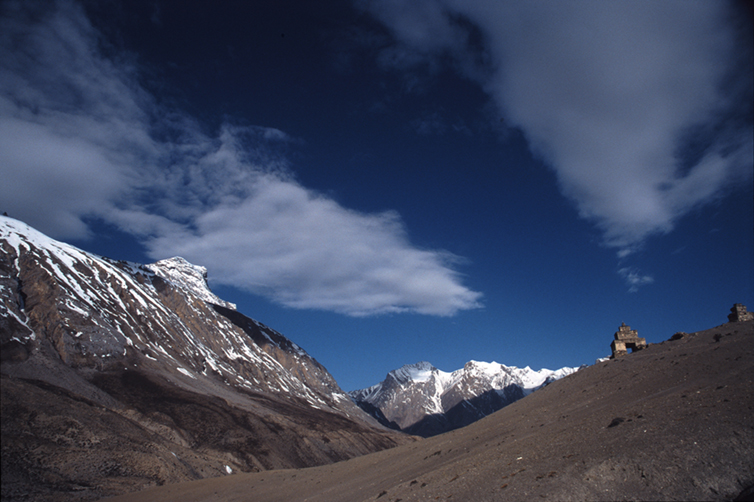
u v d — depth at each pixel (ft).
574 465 58.44
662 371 95.30
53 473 180.65
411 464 114.21
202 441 326.65
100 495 177.17
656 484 49.26
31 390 237.04
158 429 310.04
